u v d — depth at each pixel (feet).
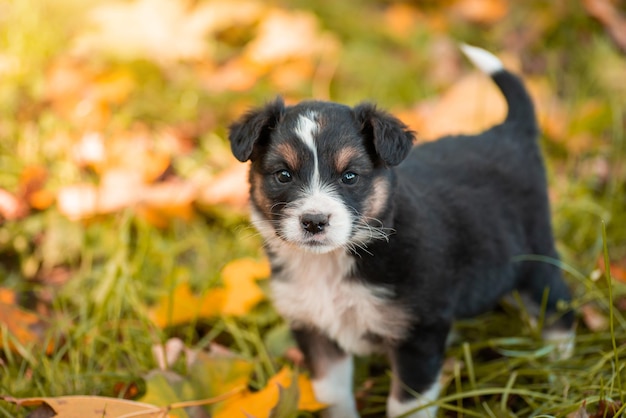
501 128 4.22
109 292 4.21
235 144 3.83
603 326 4.20
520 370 3.99
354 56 5.47
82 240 4.55
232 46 5.75
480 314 4.13
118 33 5.27
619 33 5.54
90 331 4.16
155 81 5.22
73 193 4.60
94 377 4.01
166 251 4.51
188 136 5.00
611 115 4.94
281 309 3.97
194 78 5.24
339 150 3.76
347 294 3.86
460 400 3.91
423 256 3.83
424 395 3.88
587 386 3.90
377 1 6.50
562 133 4.96
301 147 3.76
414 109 5.10
